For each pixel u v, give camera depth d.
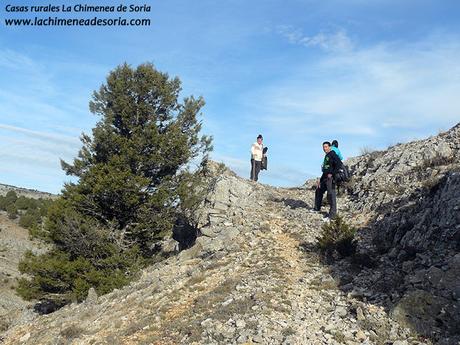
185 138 22.25
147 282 15.47
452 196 12.30
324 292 11.52
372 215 16.73
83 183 20.77
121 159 20.56
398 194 16.75
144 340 10.49
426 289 10.10
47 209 21.84
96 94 22.58
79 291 18.34
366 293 10.92
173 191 21.64
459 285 9.65
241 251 15.49
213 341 9.62
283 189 24.53
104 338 11.55
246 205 20.05
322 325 9.80
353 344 8.95
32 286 20.12
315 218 17.59
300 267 13.44
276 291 11.67
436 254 11.48
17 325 19.00
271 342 9.19
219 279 13.48
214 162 24.78
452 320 8.90
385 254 13.21
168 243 24.17
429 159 17.98
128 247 21.16
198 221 20.39
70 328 12.98
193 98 23.91
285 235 16.30
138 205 21.02
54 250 20.94
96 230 20.12
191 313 11.36
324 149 17.52
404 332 9.02
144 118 22.25
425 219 12.77
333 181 17.16
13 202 74.25
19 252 54.81
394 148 22.47
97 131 21.11
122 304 14.33
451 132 19.59
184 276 14.50
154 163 21.45
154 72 22.77
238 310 10.70
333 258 13.70
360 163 22.95
